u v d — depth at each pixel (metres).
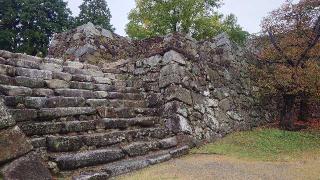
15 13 22.47
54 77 7.43
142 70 9.29
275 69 11.10
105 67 10.05
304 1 10.70
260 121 11.48
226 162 6.31
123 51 11.30
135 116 7.88
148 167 5.85
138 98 8.80
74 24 25.22
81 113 6.59
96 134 6.14
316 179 5.09
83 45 10.61
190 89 8.70
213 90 9.64
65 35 11.71
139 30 20.30
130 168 5.52
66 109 6.32
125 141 6.66
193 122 8.30
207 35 20.92
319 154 7.43
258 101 11.83
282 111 10.86
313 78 9.77
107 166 5.39
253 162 6.50
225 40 11.07
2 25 22.72
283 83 10.19
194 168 5.70
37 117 5.74
